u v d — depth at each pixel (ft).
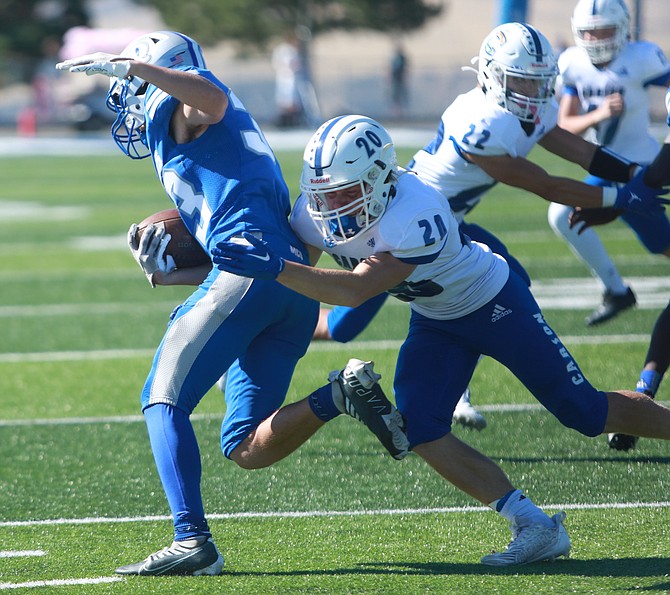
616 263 110.01
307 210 40.96
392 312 92.38
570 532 43.14
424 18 370.94
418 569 39.17
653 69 68.08
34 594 36.94
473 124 49.03
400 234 38.45
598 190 48.37
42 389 69.77
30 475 52.65
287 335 41.93
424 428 40.75
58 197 180.04
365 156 38.14
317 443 57.00
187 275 43.32
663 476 50.42
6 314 94.43
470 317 41.42
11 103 386.73
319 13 368.48
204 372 39.65
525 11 97.09
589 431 41.86
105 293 102.99
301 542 42.75
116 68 38.45
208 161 40.40
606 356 73.20
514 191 178.60
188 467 38.78
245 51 381.60
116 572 39.01
